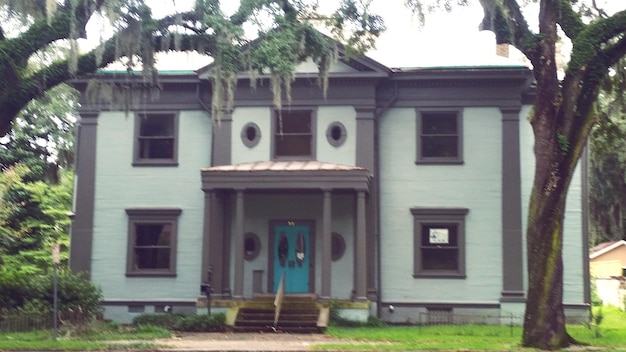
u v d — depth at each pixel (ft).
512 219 82.23
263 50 55.67
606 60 59.93
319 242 82.94
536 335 57.82
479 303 81.82
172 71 86.33
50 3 53.47
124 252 85.51
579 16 61.93
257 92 84.17
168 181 86.07
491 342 61.46
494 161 83.56
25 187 105.50
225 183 78.48
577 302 81.92
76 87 87.25
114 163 86.79
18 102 58.18
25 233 107.65
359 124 82.74
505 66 82.94
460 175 83.71
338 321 76.18
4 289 71.31
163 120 87.45
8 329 65.36
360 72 82.38
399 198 83.92
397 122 84.89
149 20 57.00
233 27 55.47
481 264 82.43
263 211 83.97
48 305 71.36
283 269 83.05
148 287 84.84
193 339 66.03
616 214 114.21
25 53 57.52
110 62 61.21
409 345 58.80
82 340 61.67
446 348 56.70
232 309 76.43
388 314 82.53
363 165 81.92
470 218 83.10
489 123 84.02
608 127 75.00
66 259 109.70
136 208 85.61
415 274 82.79
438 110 84.53
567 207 83.20
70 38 55.77
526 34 59.31
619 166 107.76
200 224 85.15
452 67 83.71
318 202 83.51
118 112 87.45
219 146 83.71
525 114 84.38
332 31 61.00
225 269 81.82
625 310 116.26
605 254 175.83
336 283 81.82
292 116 84.33
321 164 81.15
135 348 57.21
